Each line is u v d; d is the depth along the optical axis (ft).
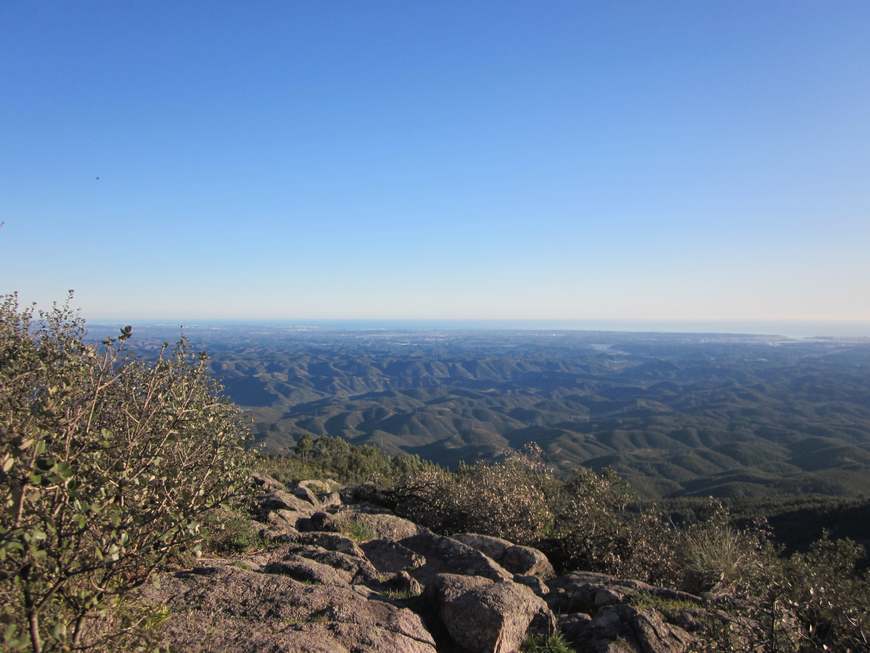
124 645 11.93
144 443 12.34
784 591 18.69
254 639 16.55
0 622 9.77
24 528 9.19
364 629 18.61
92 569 10.21
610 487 41.37
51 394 10.49
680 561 34.99
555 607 25.39
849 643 17.47
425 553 31.53
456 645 20.43
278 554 27.86
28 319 18.08
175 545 11.79
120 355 13.00
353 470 96.22
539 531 40.01
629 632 21.34
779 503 131.85
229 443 15.40
